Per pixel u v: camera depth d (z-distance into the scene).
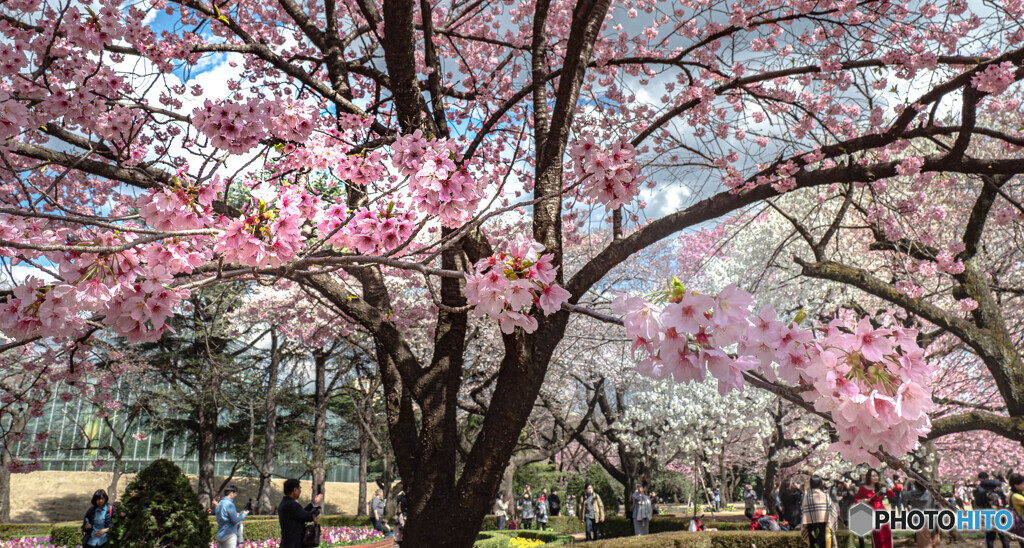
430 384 4.61
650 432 17.62
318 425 24.22
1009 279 11.26
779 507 14.07
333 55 6.39
